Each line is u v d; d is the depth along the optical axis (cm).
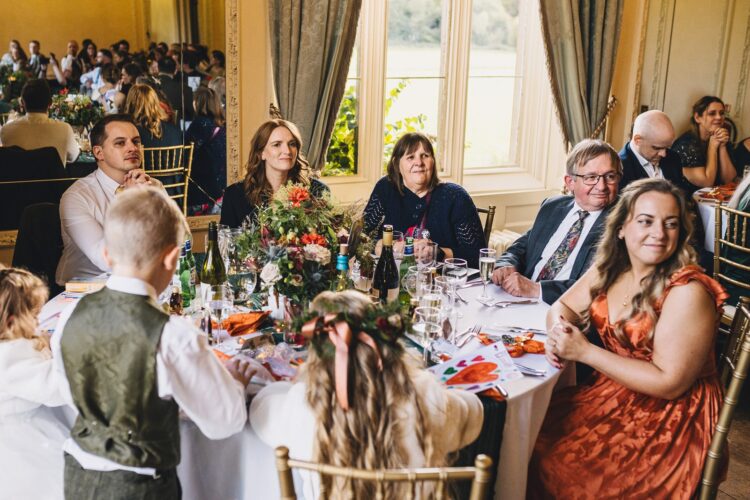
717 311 207
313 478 160
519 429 199
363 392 148
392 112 499
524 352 222
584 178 291
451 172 520
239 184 348
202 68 403
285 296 219
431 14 493
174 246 164
